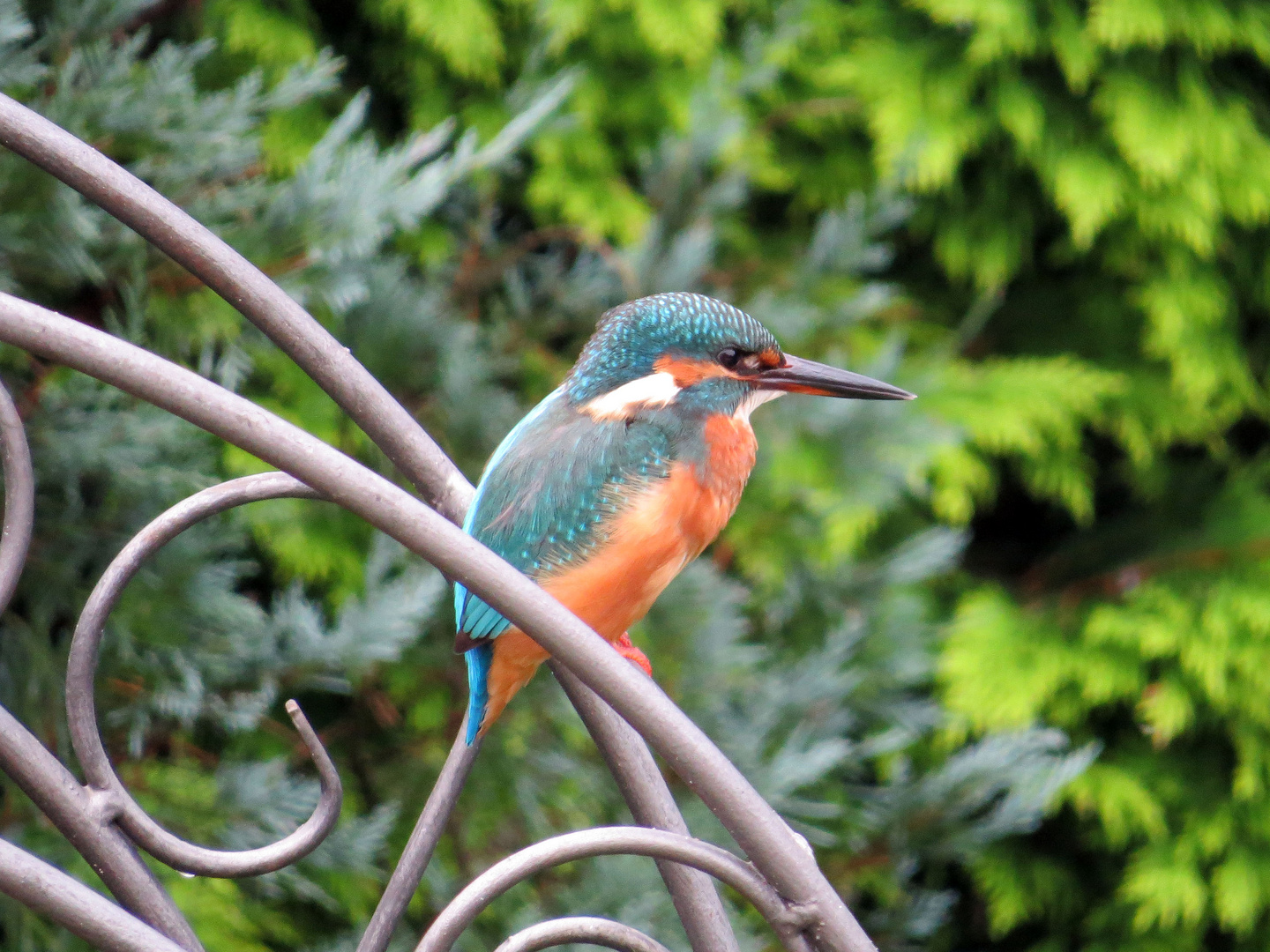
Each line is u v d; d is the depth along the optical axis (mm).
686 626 7918
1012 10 9508
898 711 9055
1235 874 9906
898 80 9898
